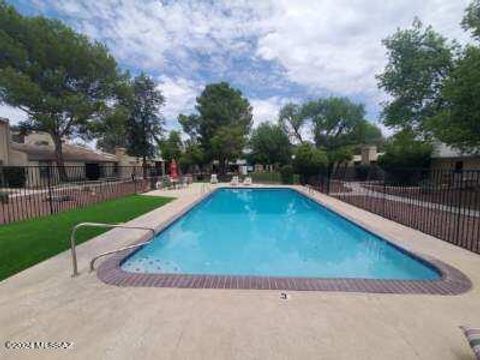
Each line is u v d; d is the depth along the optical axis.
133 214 10.29
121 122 28.12
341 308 3.67
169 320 3.37
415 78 20.11
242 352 2.81
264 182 28.56
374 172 28.19
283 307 3.68
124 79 29.84
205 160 41.25
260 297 3.94
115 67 28.27
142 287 4.23
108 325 3.26
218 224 11.32
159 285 4.29
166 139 38.31
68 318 3.40
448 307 3.74
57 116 25.72
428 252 6.07
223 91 43.75
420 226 8.48
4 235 7.18
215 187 22.41
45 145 34.12
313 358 2.72
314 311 3.59
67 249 6.06
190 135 44.94
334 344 2.94
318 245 8.59
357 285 4.34
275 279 4.52
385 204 12.61
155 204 12.90
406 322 3.37
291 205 15.80
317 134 42.75
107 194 17.20
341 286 4.30
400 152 22.16
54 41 24.12
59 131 26.75
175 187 22.39
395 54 21.14
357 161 40.62
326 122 41.47
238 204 16.12
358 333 3.14
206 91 43.88
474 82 12.20
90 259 5.46
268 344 2.93
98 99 28.08
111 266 5.04
